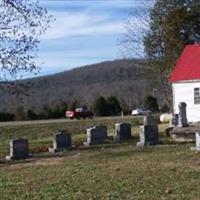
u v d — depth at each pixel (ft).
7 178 61.57
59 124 186.19
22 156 87.10
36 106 322.34
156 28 216.74
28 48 102.37
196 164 63.46
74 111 251.60
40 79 409.69
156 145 91.97
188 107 153.69
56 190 50.65
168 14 212.23
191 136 101.55
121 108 299.79
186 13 208.95
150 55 219.41
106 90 404.16
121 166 65.62
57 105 294.66
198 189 47.34
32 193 49.85
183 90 154.92
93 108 293.84
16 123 203.31
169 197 44.60
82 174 60.59
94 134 103.81
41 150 98.99
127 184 51.70
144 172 58.95
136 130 139.03
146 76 229.45
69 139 97.45
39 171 66.33
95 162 71.92
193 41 209.87
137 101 347.77
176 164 64.39
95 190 49.47
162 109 275.59
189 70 155.53
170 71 207.92
